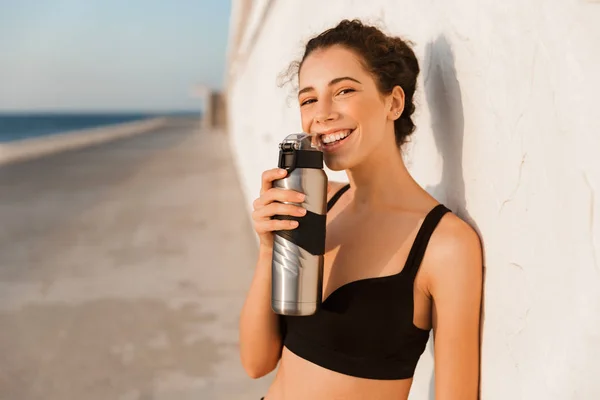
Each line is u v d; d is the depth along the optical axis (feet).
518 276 3.09
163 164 52.13
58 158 58.44
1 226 24.81
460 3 3.84
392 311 3.46
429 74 4.53
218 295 14.93
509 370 3.21
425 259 3.46
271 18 16.90
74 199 32.22
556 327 2.71
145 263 18.28
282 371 4.01
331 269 3.87
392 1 5.55
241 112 40.14
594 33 2.45
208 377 10.36
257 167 21.52
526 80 2.95
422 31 4.68
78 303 14.49
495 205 3.38
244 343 4.34
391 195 3.84
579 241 2.51
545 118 2.77
